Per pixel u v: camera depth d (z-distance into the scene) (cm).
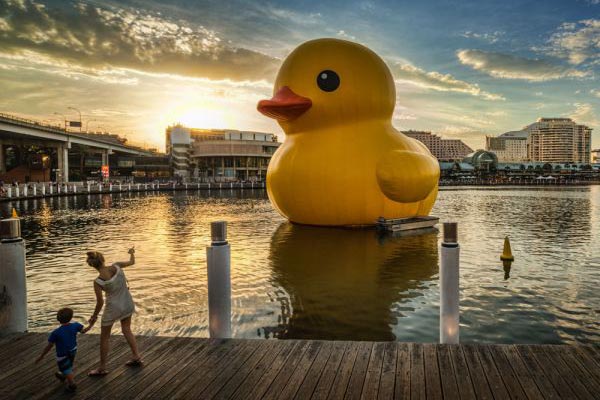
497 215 2678
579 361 486
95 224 2214
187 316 807
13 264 590
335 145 1670
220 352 524
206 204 3619
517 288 984
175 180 8556
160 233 1869
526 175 12381
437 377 455
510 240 1659
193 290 971
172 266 1205
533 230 1958
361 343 543
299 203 1741
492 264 1234
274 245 1483
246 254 1352
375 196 1661
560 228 2027
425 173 1627
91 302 907
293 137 1789
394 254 1322
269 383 449
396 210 1712
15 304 593
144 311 834
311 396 424
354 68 1675
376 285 998
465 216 2622
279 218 2412
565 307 853
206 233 1861
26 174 8325
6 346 547
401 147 1711
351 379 455
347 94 1652
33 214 2772
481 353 509
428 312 820
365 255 1310
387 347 530
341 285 999
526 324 763
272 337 714
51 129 7250
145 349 536
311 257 1294
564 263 1247
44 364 499
